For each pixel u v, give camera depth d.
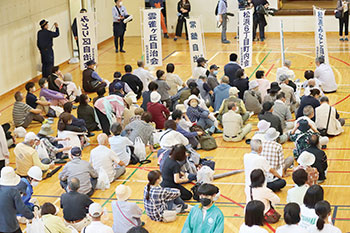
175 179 9.12
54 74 15.59
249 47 16.50
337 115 12.47
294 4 24.91
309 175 9.11
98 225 7.32
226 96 13.45
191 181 10.20
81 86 17.50
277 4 23.36
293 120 13.14
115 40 21.75
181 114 11.44
